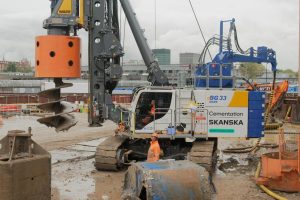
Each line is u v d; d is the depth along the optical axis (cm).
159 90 1485
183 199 875
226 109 1481
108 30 1471
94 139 2397
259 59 1698
